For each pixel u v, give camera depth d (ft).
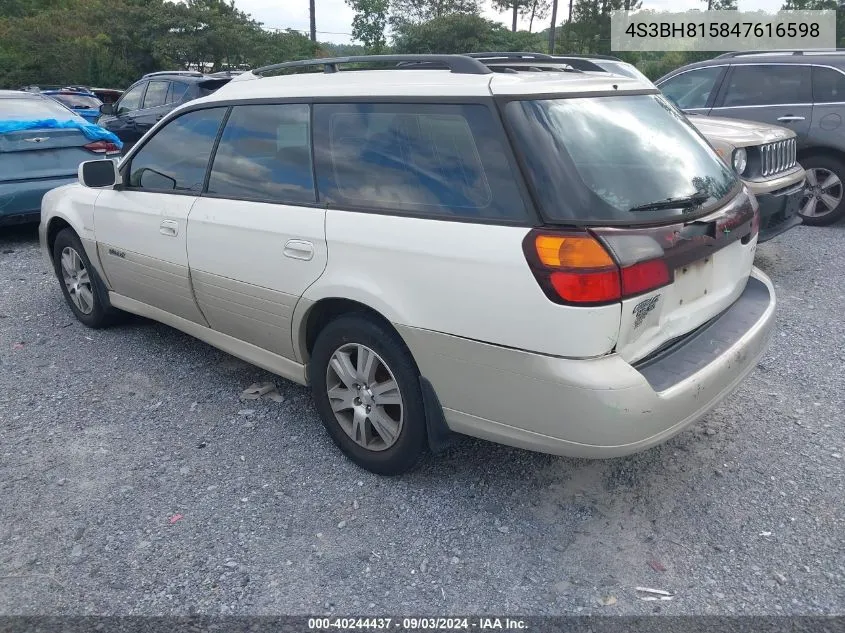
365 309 10.74
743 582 8.93
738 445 11.91
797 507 10.30
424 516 10.35
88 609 8.71
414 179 9.96
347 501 10.73
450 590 8.94
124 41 120.57
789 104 25.68
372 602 8.77
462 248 9.12
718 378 9.57
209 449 12.21
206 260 12.92
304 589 8.99
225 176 12.79
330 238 10.63
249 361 13.23
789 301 18.58
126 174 15.07
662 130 10.61
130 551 9.70
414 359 9.97
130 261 15.03
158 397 14.12
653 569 9.20
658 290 8.86
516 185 8.90
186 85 40.73
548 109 9.36
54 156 25.62
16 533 10.07
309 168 11.32
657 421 8.80
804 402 13.24
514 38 122.93
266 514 10.44
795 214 21.25
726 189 10.73
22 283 21.66
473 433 9.77
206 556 9.59
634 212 8.84
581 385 8.44
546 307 8.46
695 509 10.35
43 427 12.96
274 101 12.09
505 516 10.31
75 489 11.08
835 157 25.43
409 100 10.16
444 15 119.75
